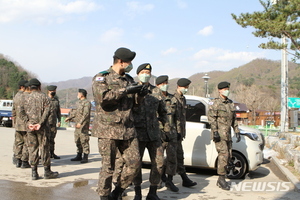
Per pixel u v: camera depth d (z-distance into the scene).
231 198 5.05
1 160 7.77
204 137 7.01
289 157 8.80
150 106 4.46
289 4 11.00
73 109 8.52
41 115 5.58
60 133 19.98
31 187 5.16
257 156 7.02
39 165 7.27
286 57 15.18
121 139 3.74
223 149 5.61
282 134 13.98
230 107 5.71
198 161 6.99
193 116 7.25
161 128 5.13
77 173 6.46
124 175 3.94
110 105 3.77
